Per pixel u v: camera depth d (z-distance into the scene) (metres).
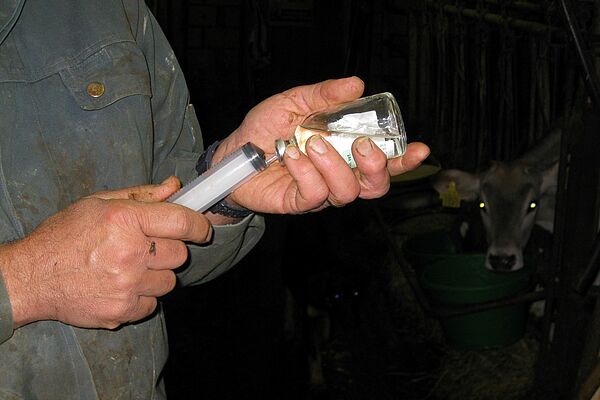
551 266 2.79
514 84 3.75
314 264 3.87
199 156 1.26
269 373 3.34
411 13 4.91
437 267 3.39
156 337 1.12
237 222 1.18
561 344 2.67
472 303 3.09
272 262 4.50
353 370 3.48
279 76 7.16
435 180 3.71
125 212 0.84
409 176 3.65
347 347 3.68
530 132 3.50
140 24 1.14
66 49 1.01
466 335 3.20
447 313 3.11
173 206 0.86
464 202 3.84
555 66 3.29
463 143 4.20
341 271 3.88
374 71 5.90
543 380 2.84
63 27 1.02
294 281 3.83
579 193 2.54
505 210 3.25
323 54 7.14
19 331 0.96
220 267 1.24
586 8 2.60
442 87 4.47
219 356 3.47
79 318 0.86
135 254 0.84
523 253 3.55
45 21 1.01
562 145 2.64
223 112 6.97
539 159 3.40
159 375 1.14
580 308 2.56
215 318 3.84
